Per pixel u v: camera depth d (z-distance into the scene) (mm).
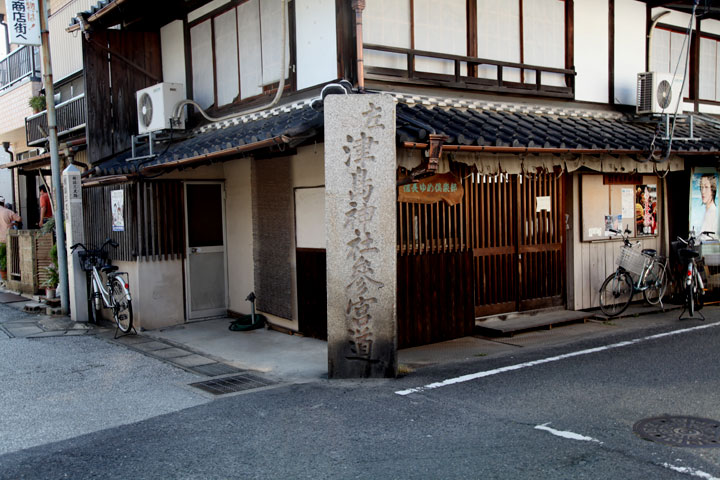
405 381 6715
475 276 9406
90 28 11047
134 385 6926
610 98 10812
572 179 10391
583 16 10430
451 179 8805
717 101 12797
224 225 11125
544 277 10242
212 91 10656
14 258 14633
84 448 5039
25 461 4797
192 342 9219
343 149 6629
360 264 6734
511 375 6855
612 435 4953
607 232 10758
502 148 7398
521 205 9914
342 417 5578
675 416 5363
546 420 5340
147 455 4840
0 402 6340
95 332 10055
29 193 18844
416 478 4270
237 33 9984
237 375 7289
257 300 10266
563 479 4180
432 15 8766
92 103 11188
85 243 11750
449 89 8852
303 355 8164
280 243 9617
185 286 10633
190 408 6012
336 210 6684
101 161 11281
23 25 11000
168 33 11688
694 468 4301
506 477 4234
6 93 18172
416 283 8484
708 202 11617
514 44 9641
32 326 10484
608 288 10656
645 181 11336
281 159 9477
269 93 9375
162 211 10328
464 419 5422
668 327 9414
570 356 7668
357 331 6816
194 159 8375
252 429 5344
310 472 4426
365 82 8000
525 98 9742
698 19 12195
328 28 8227
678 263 10930
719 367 6957
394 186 6648
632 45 11133
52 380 7168
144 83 11789
